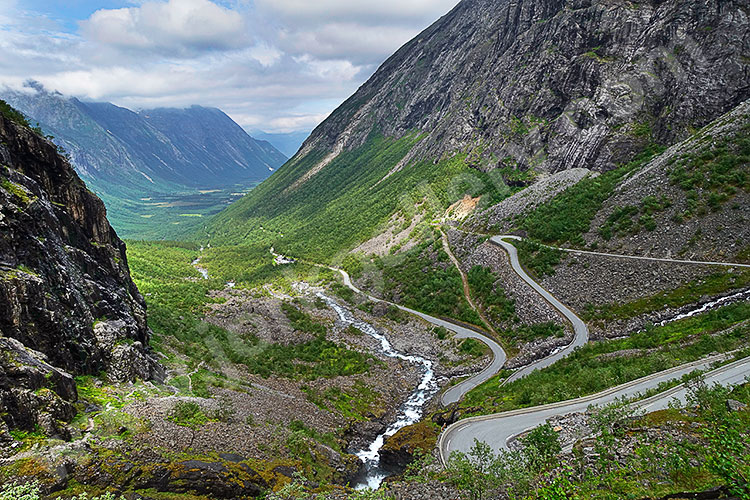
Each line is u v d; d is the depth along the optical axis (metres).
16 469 21.78
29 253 34.78
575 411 36.84
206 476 26.91
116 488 23.94
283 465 32.47
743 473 17.09
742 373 34.47
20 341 30.36
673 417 27.30
